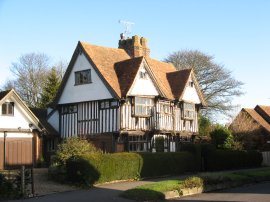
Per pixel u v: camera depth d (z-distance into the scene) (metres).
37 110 34.53
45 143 31.28
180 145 32.22
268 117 46.59
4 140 26.58
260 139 42.16
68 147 21.56
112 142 28.50
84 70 30.59
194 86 35.31
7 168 26.47
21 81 49.75
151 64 35.09
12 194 16.19
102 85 29.25
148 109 30.22
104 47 32.59
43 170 24.16
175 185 17.88
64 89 31.92
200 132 39.72
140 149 30.06
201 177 19.52
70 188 18.98
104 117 29.22
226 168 31.30
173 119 32.72
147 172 24.08
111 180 21.52
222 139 35.75
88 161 20.00
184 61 49.34
